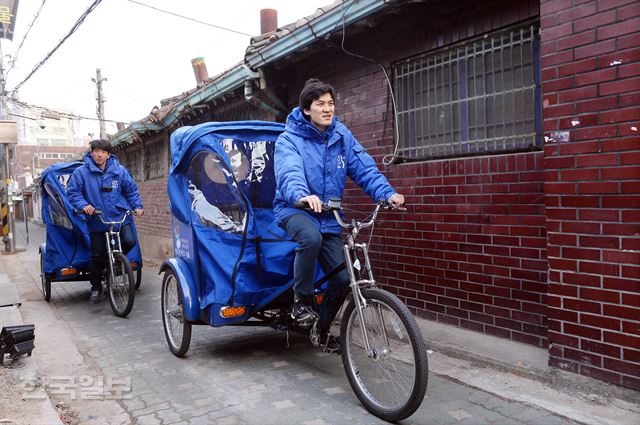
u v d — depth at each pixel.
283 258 3.76
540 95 3.91
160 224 11.65
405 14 4.77
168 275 4.55
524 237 3.96
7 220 15.46
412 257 4.91
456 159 4.45
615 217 3.00
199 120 9.28
